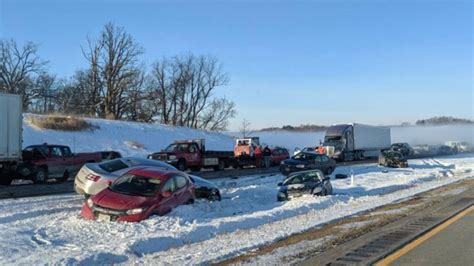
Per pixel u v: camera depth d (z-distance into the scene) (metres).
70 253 8.74
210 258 8.30
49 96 81.94
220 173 33.53
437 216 13.59
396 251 8.91
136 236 10.70
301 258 8.38
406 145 69.62
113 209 12.72
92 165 16.92
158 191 13.59
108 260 8.24
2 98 22.27
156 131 58.00
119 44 76.56
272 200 20.19
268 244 9.68
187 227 11.82
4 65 78.31
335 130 55.38
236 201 18.30
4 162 22.97
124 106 77.69
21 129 23.17
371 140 60.22
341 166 42.62
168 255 8.69
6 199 17.41
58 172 25.48
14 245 9.55
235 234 11.00
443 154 77.25
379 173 34.78
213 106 91.00
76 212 14.34
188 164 33.84
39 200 17.00
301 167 31.12
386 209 15.47
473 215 13.71
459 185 25.08
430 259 8.31
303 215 14.26
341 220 13.09
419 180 28.86
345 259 8.27
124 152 46.66
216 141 66.06
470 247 9.31
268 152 43.00
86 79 78.81
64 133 45.62
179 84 87.00
